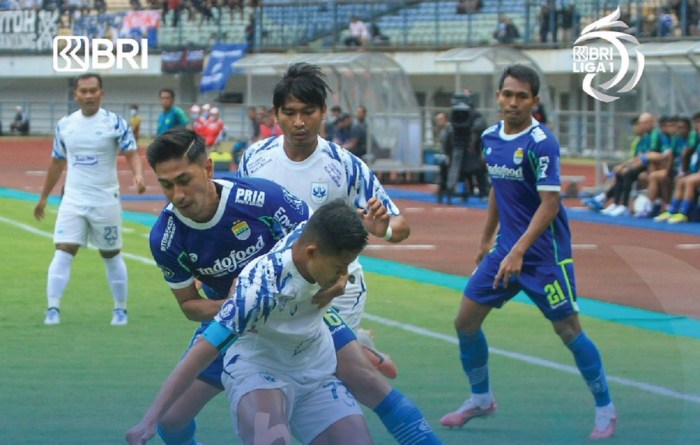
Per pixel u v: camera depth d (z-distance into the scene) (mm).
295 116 8883
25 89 74000
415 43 60906
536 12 57469
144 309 16031
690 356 12188
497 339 13695
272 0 66562
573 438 9422
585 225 27703
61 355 12867
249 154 9383
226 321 6953
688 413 9891
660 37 48031
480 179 34438
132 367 12258
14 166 49250
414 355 13000
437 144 47312
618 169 30344
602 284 18203
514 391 11000
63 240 14773
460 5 60469
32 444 9234
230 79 68188
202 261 7723
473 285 9977
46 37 70750
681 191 28328
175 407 8117
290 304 7074
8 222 27969
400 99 41812
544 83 39531
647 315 14859
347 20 64000
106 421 9992
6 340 13711
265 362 7492
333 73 43156
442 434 9648
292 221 7691
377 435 9648
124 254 22125
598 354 9750
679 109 33031
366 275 19750
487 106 56625
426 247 23797
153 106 69625
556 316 9781
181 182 7297
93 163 14602
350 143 39375
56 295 14883
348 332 7969
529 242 9609
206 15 67625
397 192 38094
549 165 9656
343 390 7680
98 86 14539
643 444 9133
